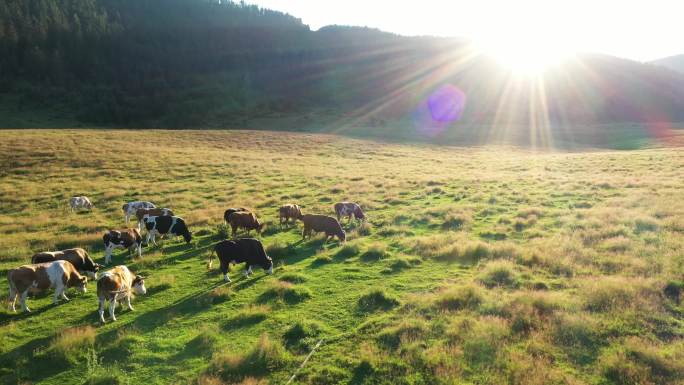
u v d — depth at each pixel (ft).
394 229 63.82
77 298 43.80
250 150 197.77
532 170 130.11
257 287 43.57
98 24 594.24
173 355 30.91
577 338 28.53
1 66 433.89
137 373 28.94
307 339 31.35
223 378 27.37
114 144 182.60
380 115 419.74
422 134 290.76
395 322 32.63
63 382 28.73
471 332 29.58
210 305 39.52
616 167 120.57
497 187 95.09
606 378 24.85
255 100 495.41
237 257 46.98
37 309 41.06
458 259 47.24
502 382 24.53
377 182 112.37
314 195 99.50
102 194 104.83
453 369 26.08
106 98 430.20
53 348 32.30
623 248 45.98
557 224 59.31
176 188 110.93
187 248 61.93
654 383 24.03
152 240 64.64
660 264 39.99
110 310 38.01
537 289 37.27
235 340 32.30
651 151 160.45
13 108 380.17
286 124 384.27
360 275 44.93
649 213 59.93
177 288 45.42
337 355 29.07
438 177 116.06
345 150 206.80
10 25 472.85
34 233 70.95
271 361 28.66
